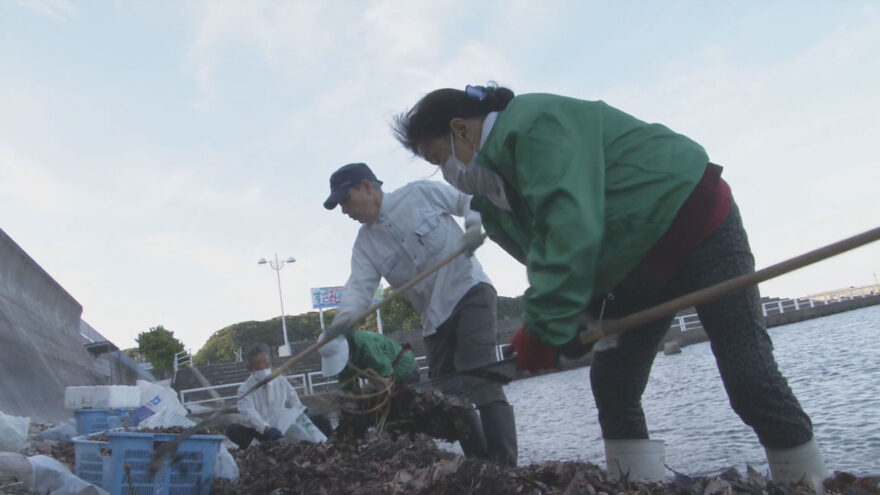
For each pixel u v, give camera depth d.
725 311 2.67
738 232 2.70
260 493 3.87
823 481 2.52
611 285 2.69
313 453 4.57
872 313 25.92
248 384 6.49
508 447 4.20
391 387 4.38
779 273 2.29
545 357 2.62
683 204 2.61
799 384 7.17
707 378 9.27
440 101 2.94
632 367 3.14
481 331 4.50
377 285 4.88
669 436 5.23
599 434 5.85
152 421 4.24
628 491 2.84
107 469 3.79
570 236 2.43
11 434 4.52
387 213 4.62
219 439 3.86
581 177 2.51
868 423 4.56
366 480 3.79
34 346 14.03
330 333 4.17
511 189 2.80
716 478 2.89
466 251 4.43
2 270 14.48
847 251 2.19
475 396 4.23
